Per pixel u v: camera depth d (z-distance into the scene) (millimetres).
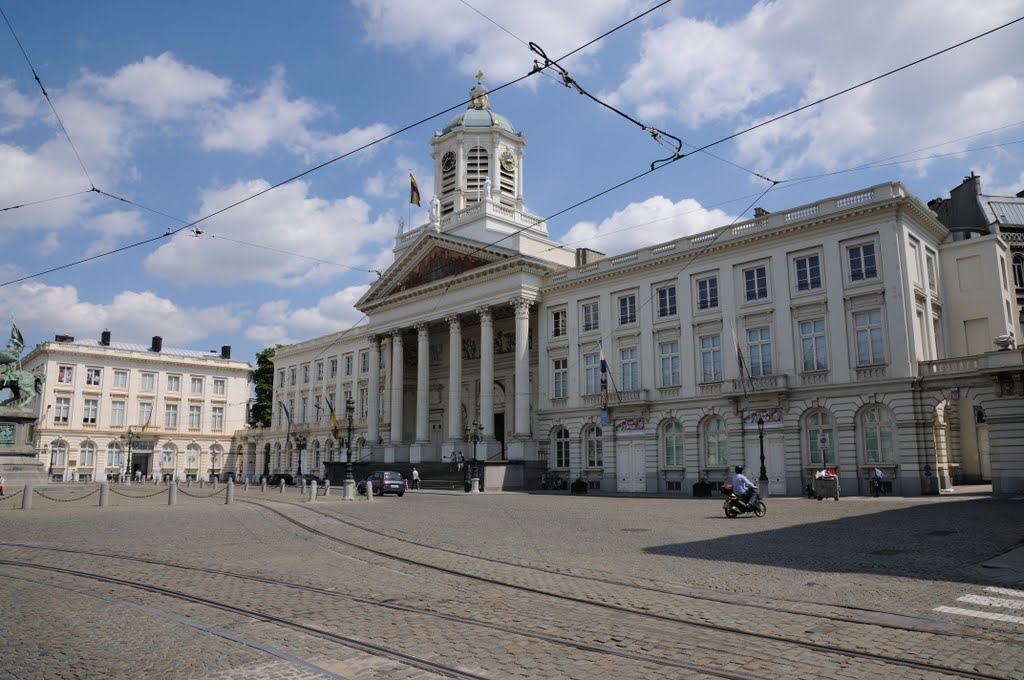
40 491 42781
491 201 57094
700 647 8148
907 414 35000
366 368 73625
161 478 85125
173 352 97562
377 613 9906
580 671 7285
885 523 20953
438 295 57594
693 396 43125
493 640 8469
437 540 18500
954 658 7574
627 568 13711
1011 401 32156
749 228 41812
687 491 42688
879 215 36906
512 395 58031
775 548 16234
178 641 8359
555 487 49219
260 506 31000
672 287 45562
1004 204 56562
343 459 65812
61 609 10109
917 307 37094
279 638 8500
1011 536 16891
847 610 9805
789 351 39500
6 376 44625
